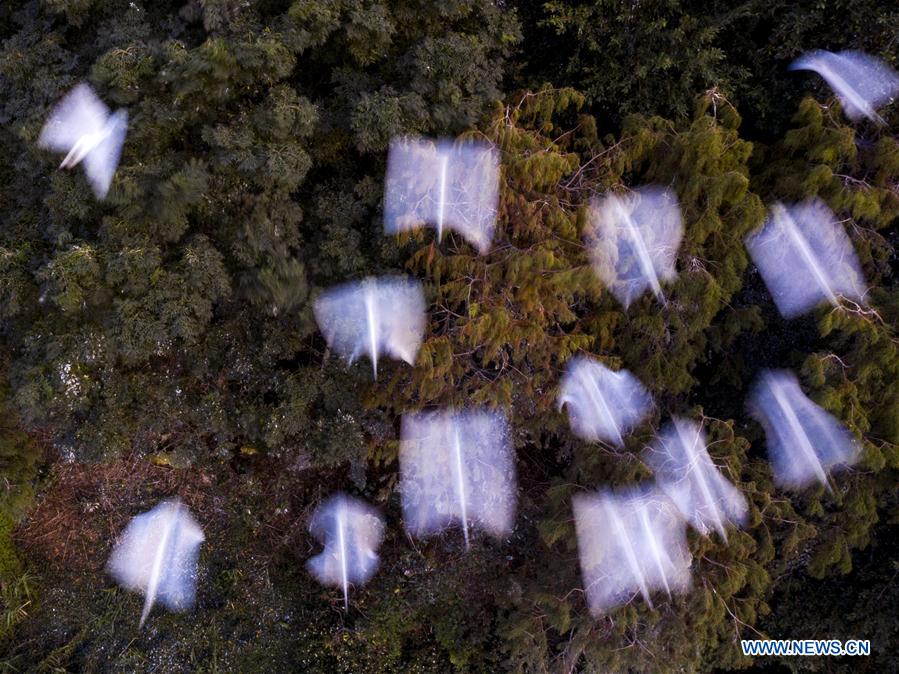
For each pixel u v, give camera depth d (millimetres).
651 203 3229
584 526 3312
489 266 3084
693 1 3762
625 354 3529
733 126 3205
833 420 3244
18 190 3377
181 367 3535
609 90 3834
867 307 3152
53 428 3518
